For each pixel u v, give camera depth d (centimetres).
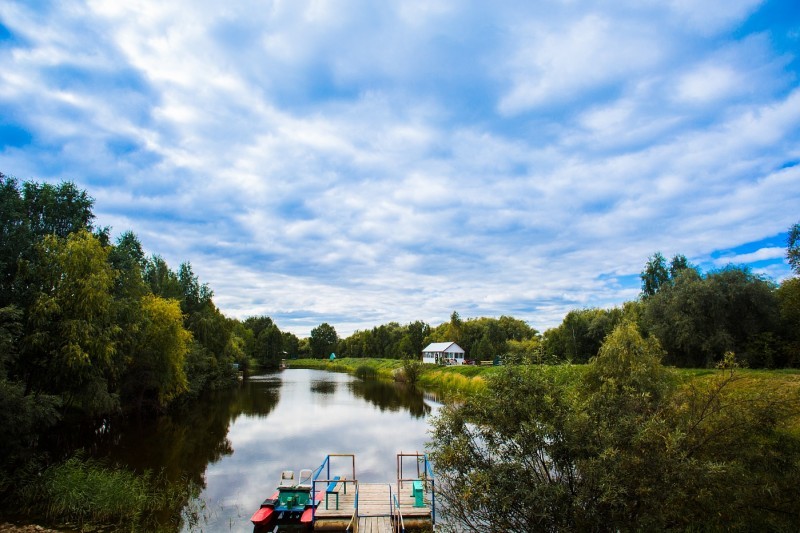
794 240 2203
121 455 2370
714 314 2517
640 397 839
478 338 10175
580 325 4534
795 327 2372
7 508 1501
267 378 8044
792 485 812
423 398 4872
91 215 2872
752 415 851
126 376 3247
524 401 794
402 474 2097
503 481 746
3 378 1717
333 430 3092
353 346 15062
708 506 819
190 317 5525
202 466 2198
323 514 1503
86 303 2167
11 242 2145
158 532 1423
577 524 699
